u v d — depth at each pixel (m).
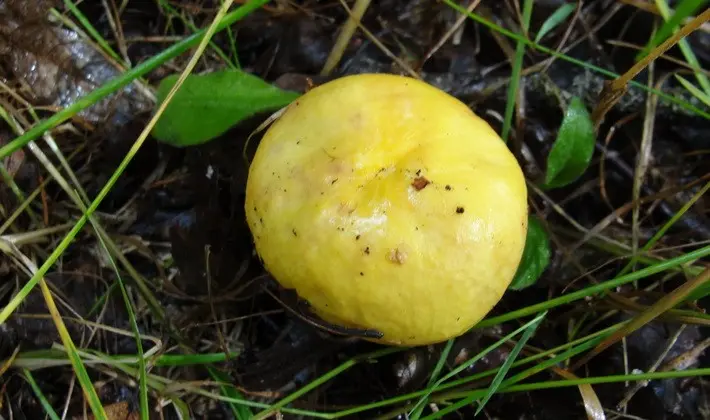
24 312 0.28
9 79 0.29
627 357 0.28
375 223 0.23
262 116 0.29
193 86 0.28
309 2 0.31
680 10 0.27
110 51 0.30
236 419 0.27
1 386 0.27
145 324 0.28
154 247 0.29
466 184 0.24
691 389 0.28
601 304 0.28
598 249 0.29
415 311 0.24
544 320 0.29
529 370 0.26
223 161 0.29
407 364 0.27
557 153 0.28
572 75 0.31
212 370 0.27
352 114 0.24
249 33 0.31
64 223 0.29
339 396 0.28
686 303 0.28
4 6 0.29
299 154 0.24
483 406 0.26
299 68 0.31
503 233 0.24
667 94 0.30
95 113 0.29
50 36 0.29
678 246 0.28
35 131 0.26
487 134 0.25
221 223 0.28
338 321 0.25
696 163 0.30
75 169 0.30
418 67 0.30
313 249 0.24
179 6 0.31
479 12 0.31
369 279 0.23
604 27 0.31
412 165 0.24
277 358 0.28
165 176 0.29
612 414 0.28
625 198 0.30
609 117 0.30
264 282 0.28
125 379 0.27
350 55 0.31
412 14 0.31
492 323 0.27
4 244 0.27
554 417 0.28
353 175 0.24
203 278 0.28
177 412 0.27
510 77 0.30
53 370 0.28
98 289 0.28
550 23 0.29
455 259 0.24
